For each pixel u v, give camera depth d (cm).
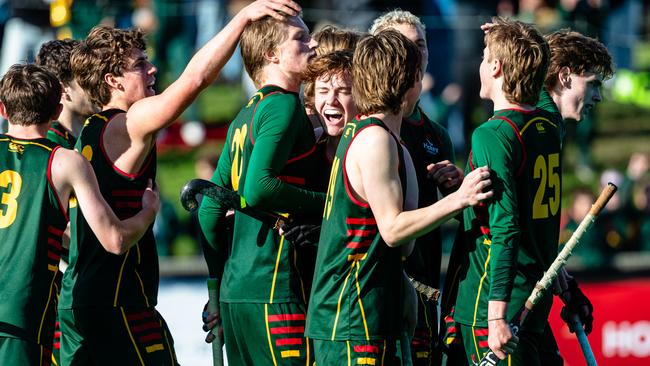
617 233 3762
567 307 2078
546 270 1809
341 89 1878
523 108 1770
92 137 1905
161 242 3819
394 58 1683
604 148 4719
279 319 1855
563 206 4144
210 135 4597
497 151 1711
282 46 1880
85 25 4156
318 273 1734
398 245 1666
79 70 1933
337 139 1939
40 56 2139
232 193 1864
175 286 3309
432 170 1964
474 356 1809
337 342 1698
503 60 1755
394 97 1691
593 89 1962
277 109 1823
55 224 1838
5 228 1827
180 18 4450
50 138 2131
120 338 1886
